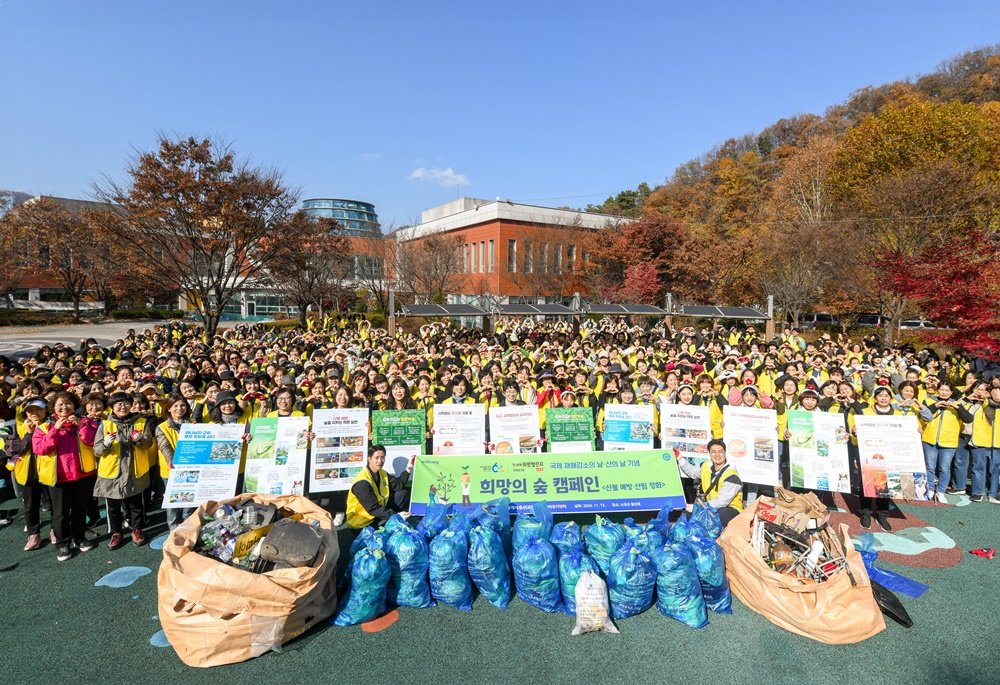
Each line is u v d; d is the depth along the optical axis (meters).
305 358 13.09
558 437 7.42
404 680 4.05
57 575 5.48
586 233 38.41
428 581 4.98
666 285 32.75
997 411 7.49
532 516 5.70
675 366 11.05
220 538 4.81
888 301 21.38
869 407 7.43
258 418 6.71
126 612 4.86
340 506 7.12
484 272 42.94
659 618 4.79
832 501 7.66
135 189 18.94
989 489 7.84
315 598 4.55
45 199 39.34
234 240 20.17
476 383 10.05
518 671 4.14
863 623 4.47
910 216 20.64
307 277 29.39
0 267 39.62
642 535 5.10
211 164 19.41
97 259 35.22
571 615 4.80
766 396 7.91
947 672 4.16
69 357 11.66
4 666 4.14
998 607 5.00
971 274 13.98
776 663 4.23
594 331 22.00
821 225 26.17
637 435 7.27
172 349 14.02
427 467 6.51
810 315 33.06
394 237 36.00
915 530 6.67
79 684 3.97
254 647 4.22
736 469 6.80
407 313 20.14
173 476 6.18
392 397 8.00
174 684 3.98
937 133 23.89
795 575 4.85
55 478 5.65
